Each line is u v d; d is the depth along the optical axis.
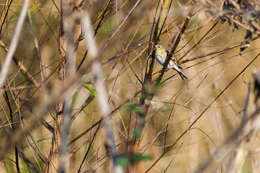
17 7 11.27
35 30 11.12
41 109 4.25
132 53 10.23
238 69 13.84
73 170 10.91
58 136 9.20
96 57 4.62
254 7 7.93
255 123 5.42
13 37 5.77
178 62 9.83
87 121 11.43
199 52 11.05
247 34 8.71
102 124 9.23
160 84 8.91
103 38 10.32
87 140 9.69
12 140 4.38
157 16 9.58
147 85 8.21
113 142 4.68
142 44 9.44
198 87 10.29
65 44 8.96
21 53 11.20
